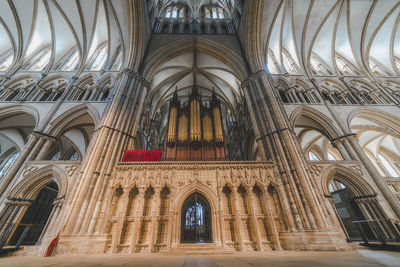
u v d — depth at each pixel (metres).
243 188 10.42
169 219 8.86
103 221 8.76
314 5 17.53
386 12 17.16
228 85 22.50
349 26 18.22
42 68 18.25
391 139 21.02
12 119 14.74
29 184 10.27
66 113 13.23
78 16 17.98
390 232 9.11
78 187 9.15
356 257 4.92
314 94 15.41
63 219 8.43
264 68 15.39
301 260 4.57
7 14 17.41
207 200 10.16
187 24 21.39
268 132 11.93
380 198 9.98
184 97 26.80
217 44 18.19
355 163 11.30
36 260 5.39
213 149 15.81
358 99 15.30
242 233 8.70
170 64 20.36
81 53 18.11
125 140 11.84
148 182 10.05
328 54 19.38
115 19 17.11
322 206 9.12
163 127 28.97
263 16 17.17
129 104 13.12
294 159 10.26
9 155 20.06
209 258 5.45
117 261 4.93
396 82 16.58
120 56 18.59
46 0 17.59
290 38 18.94
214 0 24.61
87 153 10.77
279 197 9.86
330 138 13.09
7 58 18.34
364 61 18.00
